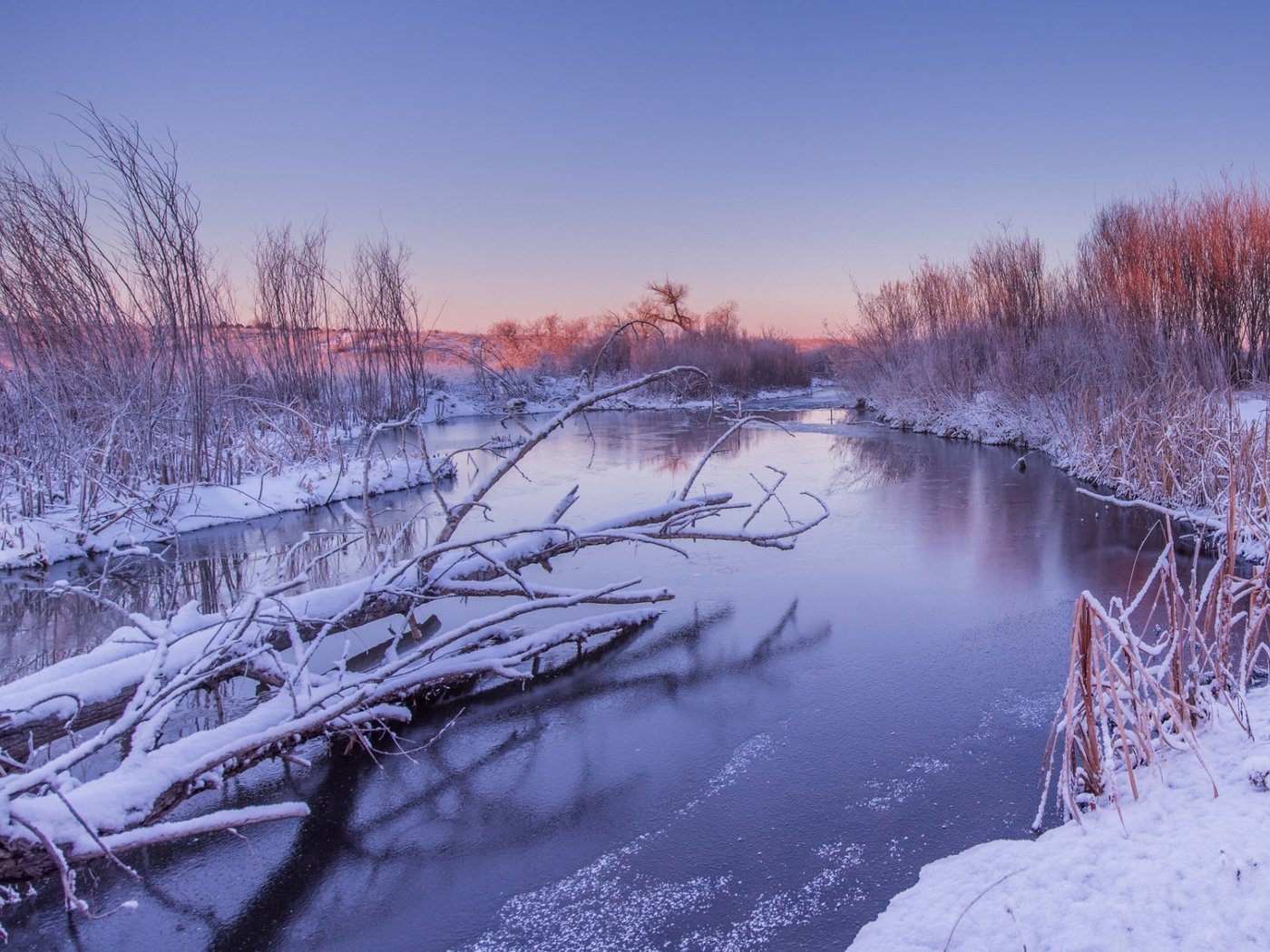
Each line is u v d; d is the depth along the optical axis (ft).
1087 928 8.49
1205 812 10.11
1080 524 32.48
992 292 72.43
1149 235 54.60
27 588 29.12
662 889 11.12
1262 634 18.44
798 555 28.60
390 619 23.08
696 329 135.33
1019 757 14.23
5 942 10.50
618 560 28.37
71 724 13.43
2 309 40.14
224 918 10.94
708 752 14.97
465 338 109.50
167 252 44.70
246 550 33.91
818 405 109.40
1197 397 34.60
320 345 68.08
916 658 18.89
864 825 12.36
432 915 10.84
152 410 42.16
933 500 38.40
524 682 18.48
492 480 20.47
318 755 15.49
